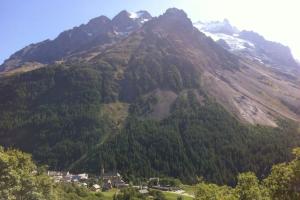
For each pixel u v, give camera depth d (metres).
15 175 69.75
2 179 68.62
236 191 61.88
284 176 44.59
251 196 59.38
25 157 77.44
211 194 75.88
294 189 43.78
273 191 45.47
